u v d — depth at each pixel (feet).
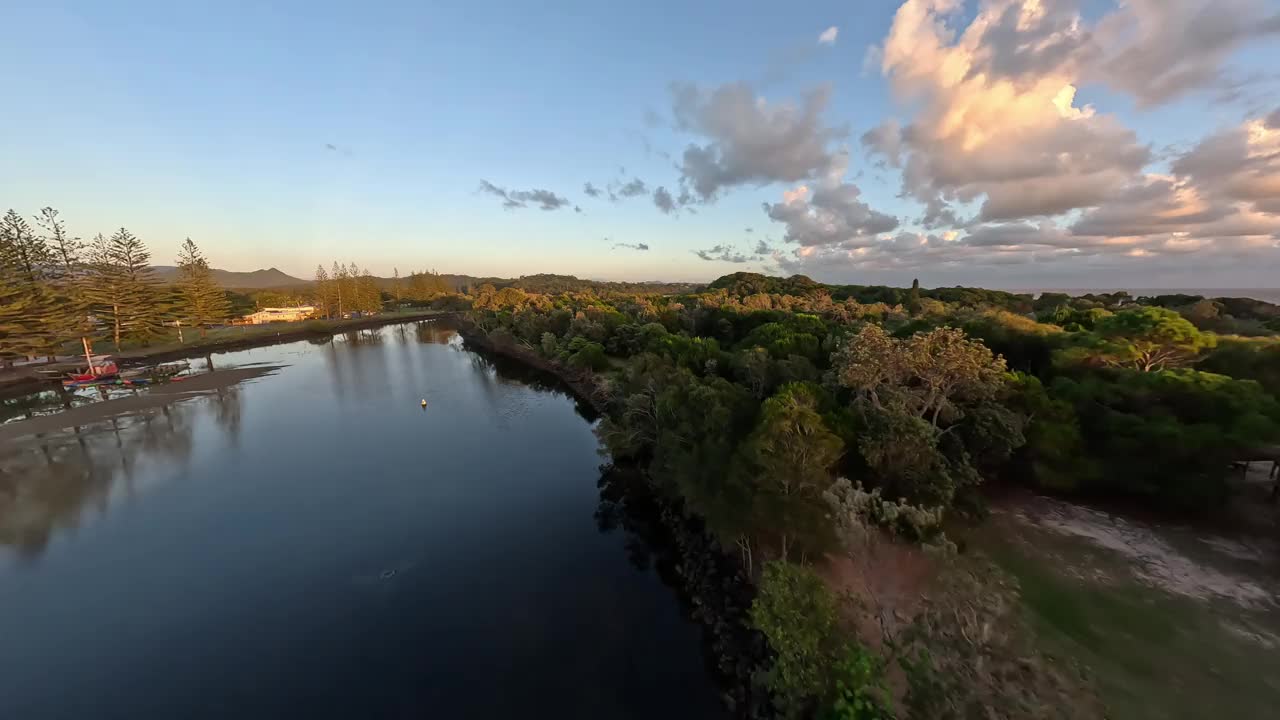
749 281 577.84
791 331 183.93
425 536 98.99
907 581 59.82
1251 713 44.75
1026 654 35.17
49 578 85.40
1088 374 97.55
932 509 67.31
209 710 59.31
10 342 216.33
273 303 606.96
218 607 77.66
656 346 180.14
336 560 90.43
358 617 75.20
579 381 225.76
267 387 233.55
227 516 107.65
